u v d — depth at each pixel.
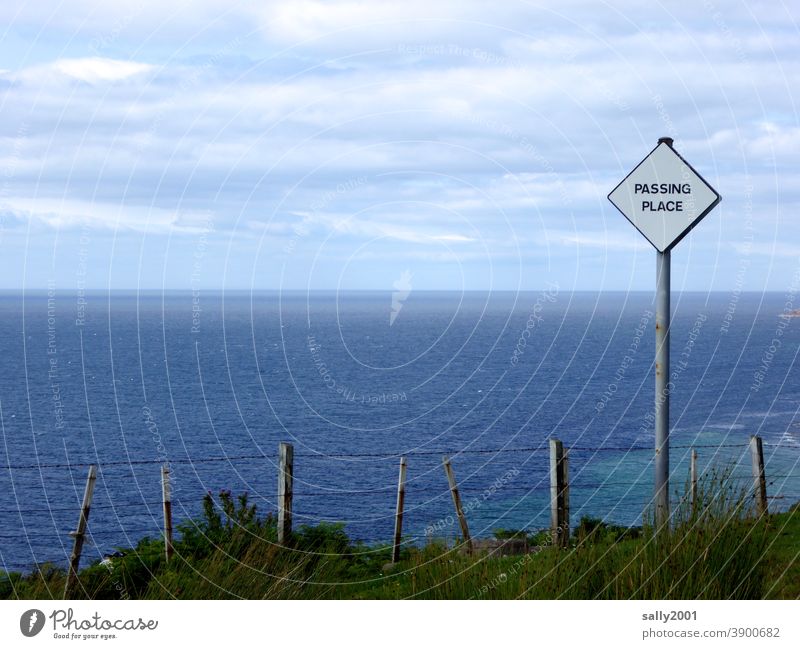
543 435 40.44
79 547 7.79
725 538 6.45
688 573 6.22
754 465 10.54
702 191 7.90
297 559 7.73
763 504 8.91
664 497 7.52
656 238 7.96
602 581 6.50
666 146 7.99
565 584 6.50
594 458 32.03
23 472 32.28
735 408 50.66
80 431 42.28
